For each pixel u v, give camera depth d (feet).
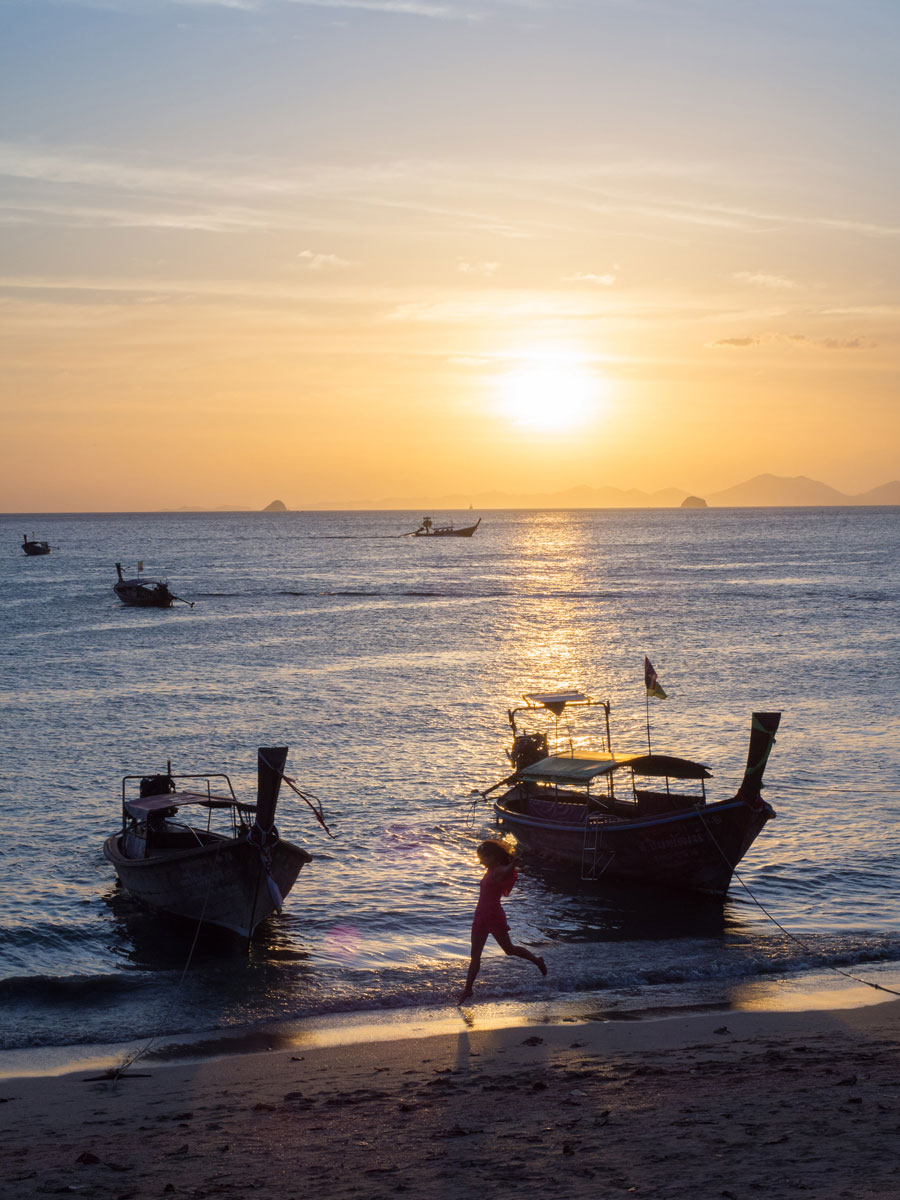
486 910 40.93
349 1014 42.47
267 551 586.45
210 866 53.52
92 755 97.14
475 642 188.03
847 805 78.89
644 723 112.68
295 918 56.65
